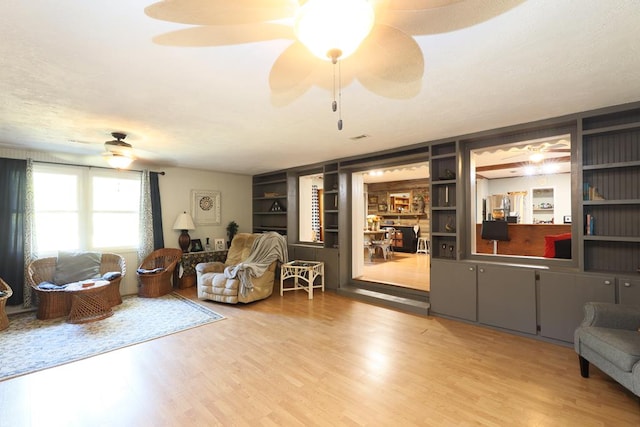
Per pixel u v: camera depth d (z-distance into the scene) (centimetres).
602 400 200
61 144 377
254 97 231
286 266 483
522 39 155
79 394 213
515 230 387
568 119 281
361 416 187
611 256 280
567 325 282
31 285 377
